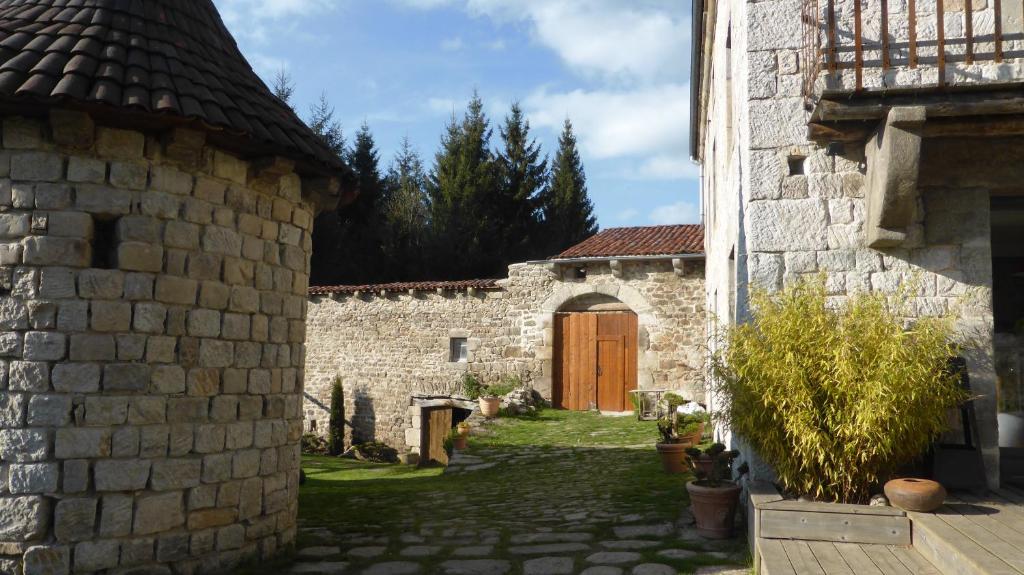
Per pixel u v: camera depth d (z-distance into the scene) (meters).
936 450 5.44
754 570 4.87
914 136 5.18
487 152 31.31
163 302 4.91
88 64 4.80
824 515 4.81
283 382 5.81
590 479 9.34
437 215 29.55
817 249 5.95
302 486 10.45
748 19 6.21
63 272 4.65
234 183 5.39
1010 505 4.98
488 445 12.74
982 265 5.77
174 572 4.88
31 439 4.55
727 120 8.65
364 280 29.19
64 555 4.53
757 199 6.06
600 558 5.37
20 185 4.67
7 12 5.38
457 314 18.66
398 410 19.17
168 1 5.90
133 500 4.73
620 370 16.98
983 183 5.81
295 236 6.03
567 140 33.75
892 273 5.86
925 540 4.43
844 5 6.01
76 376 4.61
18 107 4.54
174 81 5.06
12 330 4.59
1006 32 5.86
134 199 4.84
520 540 6.07
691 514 6.66
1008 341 7.18
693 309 16.41
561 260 17.22
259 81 6.31
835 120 5.45
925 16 5.91
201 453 5.07
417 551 5.80
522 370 17.73
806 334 5.26
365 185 30.12
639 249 16.97
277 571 5.25
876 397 4.90
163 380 4.88
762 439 5.39
